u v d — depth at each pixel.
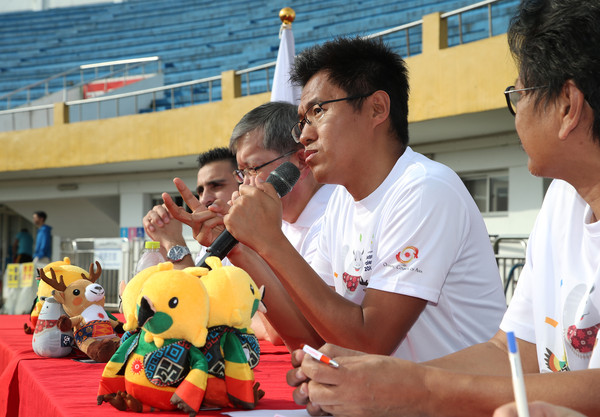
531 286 1.33
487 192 8.88
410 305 1.54
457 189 1.63
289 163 1.75
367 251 1.72
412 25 7.91
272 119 2.28
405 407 0.99
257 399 1.21
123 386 1.18
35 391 1.49
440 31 7.56
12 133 12.12
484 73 7.09
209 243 1.89
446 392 0.98
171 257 1.93
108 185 12.95
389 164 1.69
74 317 1.85
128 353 1.16
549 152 1.09
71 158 11.60
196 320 1.12
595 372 0.95
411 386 0.99
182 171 12.20
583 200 1.22
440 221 1.57
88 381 1.47
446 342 1.64
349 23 14.84
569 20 1.03
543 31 1.06
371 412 1.00
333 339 1.51
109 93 14.32
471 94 7.21
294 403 1.24
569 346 1.18
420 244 1.55
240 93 10.22
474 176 9.03
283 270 1.47
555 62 1.04
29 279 8.45
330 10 15.49
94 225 14.30
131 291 1.17
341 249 1.87
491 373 1.27
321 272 2.00
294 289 1.48
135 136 11.02
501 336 1.35
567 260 1.22
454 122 7.85
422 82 7.67
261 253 1.48
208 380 1.15
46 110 12.42
